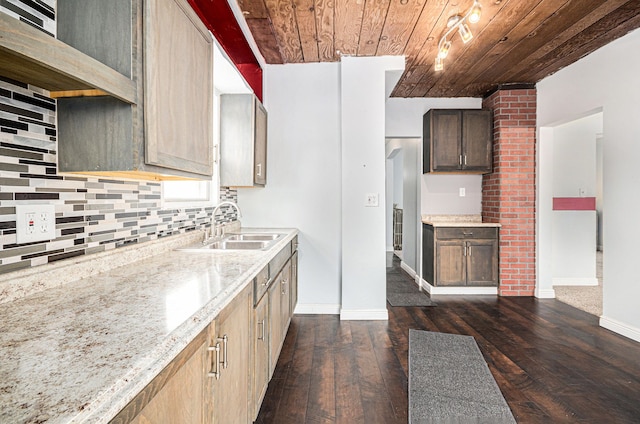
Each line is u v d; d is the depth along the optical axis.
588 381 2.17
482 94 4.48
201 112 1.56
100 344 0.71
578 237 4.64
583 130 4.57
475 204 4.65
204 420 0.98
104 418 0.52
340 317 3.38
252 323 1.57
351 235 3.36
